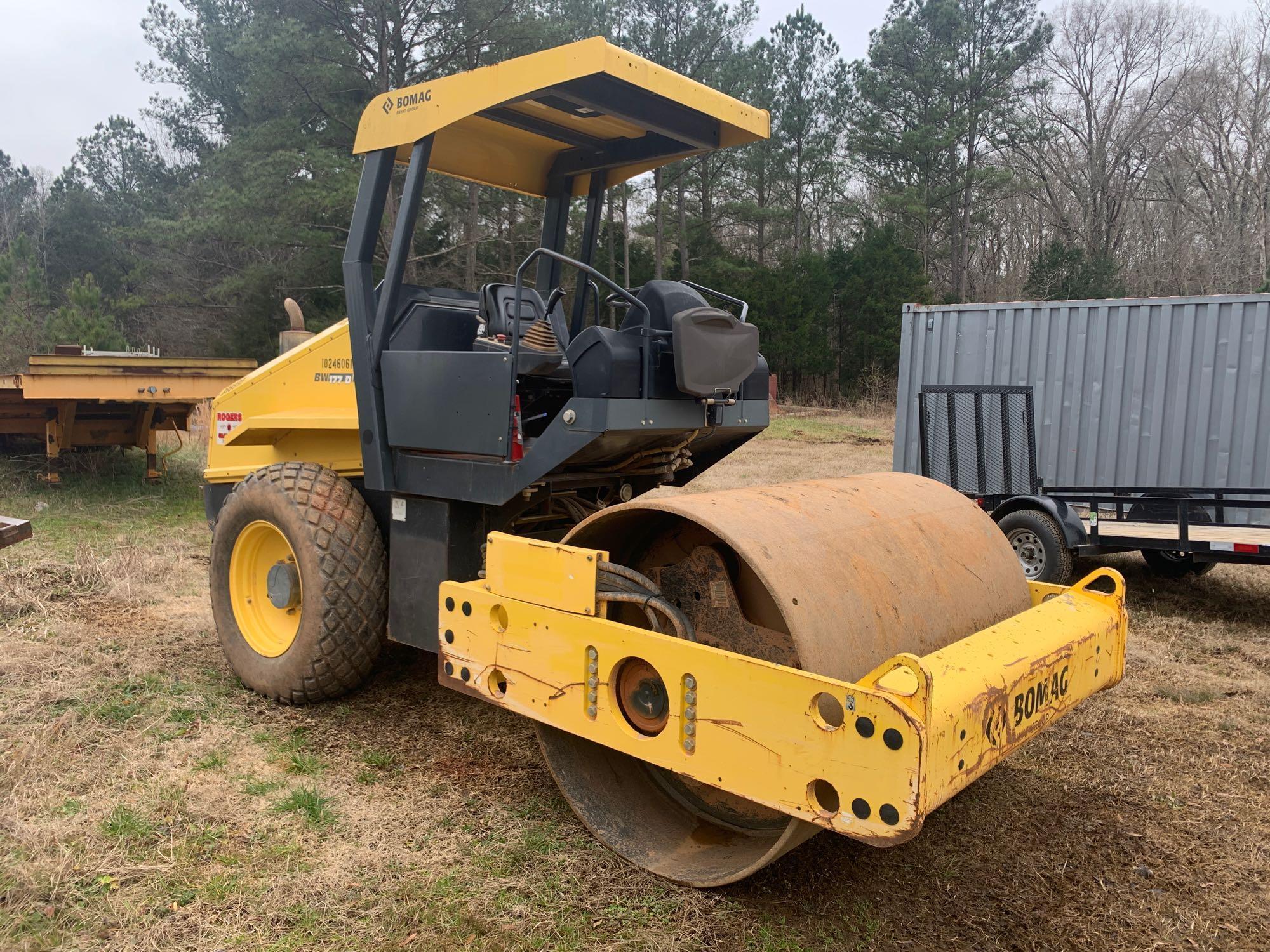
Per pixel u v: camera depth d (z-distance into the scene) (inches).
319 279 840.9
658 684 103.8
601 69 118.7
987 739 93.2
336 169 745.6
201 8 1035.3
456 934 98.7
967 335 347.6
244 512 161.2
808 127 1355.8
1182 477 315.3
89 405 378.3
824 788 90.8
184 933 97.2
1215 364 307.3
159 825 118.4
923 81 1366.9
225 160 785.6
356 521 153.9
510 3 762.8
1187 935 102.4
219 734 147.1
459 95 136.3
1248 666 203.6
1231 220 1369.3
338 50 761.6
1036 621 112.5
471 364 131.7
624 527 118.3
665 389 127.9
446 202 807.1
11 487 367.6
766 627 111.4
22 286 914.7
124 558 248.5
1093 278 1262.3
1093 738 157.9
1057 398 333.4
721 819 123.0
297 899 103.9
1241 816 130.6
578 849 116.4
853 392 1242.0
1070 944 100.3
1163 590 279.1
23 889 102.9
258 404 193.2
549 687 113.2
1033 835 124.3
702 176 1307.8
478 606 121.9
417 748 145.5
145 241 1077.8
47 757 135.3
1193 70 1444.4
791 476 512.1
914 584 112.7
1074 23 1502.2
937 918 104.3
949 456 281.4
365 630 153.8
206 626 204.8
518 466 128.4
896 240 1314.0
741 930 101.0
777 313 1233.4
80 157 1700.3
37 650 180.5
